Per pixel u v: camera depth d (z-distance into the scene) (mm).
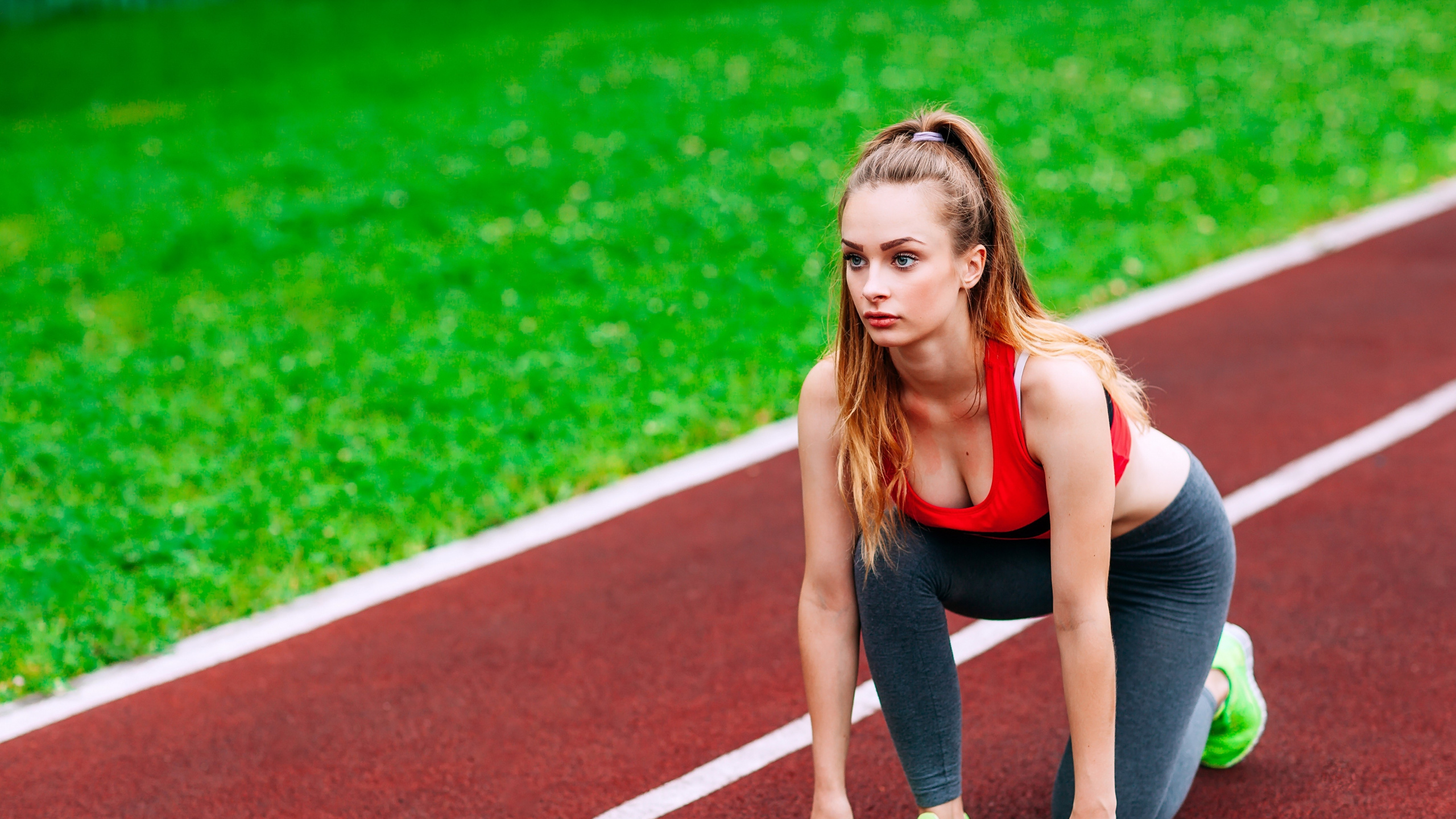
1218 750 4117
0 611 5680
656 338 9109
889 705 3348
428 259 11305
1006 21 21000
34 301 10867
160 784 4582
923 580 3215
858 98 16453
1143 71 17453
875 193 2812
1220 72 17125
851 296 2953
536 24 24969
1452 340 8516
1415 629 5125
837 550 3234
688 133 15375
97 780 4621
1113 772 3119
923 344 2922
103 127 18875
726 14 23719
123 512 6723
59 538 6453
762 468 7133
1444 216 11461
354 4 29516
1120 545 3248
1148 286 10164
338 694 5105
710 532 6410
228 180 14719
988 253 2900
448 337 9398
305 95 19797
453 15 26984
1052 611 3309
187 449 7645
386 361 8953
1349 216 11695
